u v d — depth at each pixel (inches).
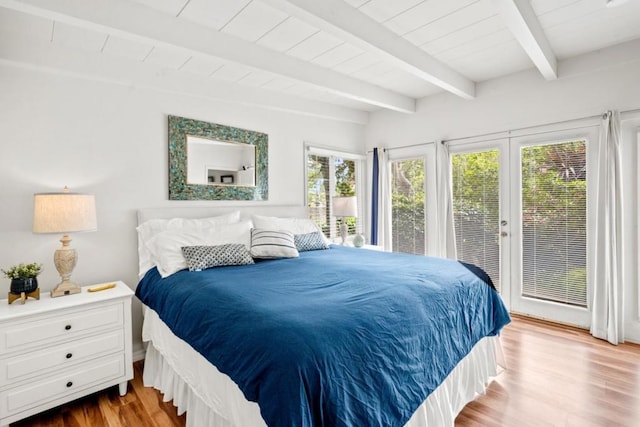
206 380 59.1
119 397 83.0
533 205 129.8
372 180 181.8
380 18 87.9
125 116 105.4
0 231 85.7
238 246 102.3
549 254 126.5
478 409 74.2
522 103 129.7
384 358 51.5
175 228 106.7
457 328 71.2
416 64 106.1
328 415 42.6
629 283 109.3
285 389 41.0
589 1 82.0
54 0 65.6
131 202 106.9
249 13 81.7
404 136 169.3
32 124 89.6
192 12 80.5
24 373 70.6
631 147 108.3
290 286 71.5
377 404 47.6
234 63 94.5
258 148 139.9
